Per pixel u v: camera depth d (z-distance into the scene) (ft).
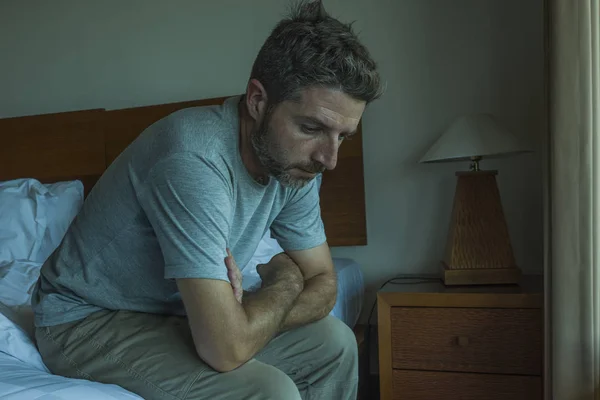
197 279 2.80
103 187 3.29
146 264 3.28
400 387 5.24
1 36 8.43
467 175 5.61
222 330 2.81
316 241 4.10
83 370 3.12
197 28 7.55
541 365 4.91
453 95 6.57
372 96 3.03
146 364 3.02
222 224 2.94
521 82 6.34
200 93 7.57
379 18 6.79
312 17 3.06
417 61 6.68
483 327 5.05
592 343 4.18
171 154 2.93
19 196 6.60
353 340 4.07
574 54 4.20
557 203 4.29
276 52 2.97
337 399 4.00
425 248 6.72
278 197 3.72
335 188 6.84
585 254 4.16
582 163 4.17
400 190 6.79
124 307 3.41
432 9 6.61
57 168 7.85
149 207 2.97
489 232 5.55
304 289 3.86
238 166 3.23
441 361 5.15
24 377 2.60
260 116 3.09
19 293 4.66
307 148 3.02
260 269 3.91
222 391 2.88
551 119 4.40
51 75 8.23
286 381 2.92
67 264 3.36
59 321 3.33
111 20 7.91
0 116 8.48
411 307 5.21
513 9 6.35
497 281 5.47
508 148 5.34
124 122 7.52
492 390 5.03
